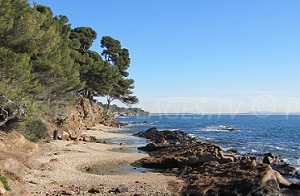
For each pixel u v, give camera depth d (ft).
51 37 90.63
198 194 55.36
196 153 85.30
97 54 252.01
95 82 225.56
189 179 67.51
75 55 176.04
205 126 326.85
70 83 127.95
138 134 204.64
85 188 57.21
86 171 78.18
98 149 119.14
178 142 145.69
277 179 59.82
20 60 73.20
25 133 97.96
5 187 43.37
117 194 53.78
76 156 96.22
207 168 73.46
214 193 54.85
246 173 60.80
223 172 66.33
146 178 70.33
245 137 193.06
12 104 72.18
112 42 282.15
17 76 72.02
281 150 127.65
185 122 449.06
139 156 102.83
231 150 115.85
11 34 75.25
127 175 74.43
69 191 52.80
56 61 106.11
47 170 70.64
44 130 118.83
